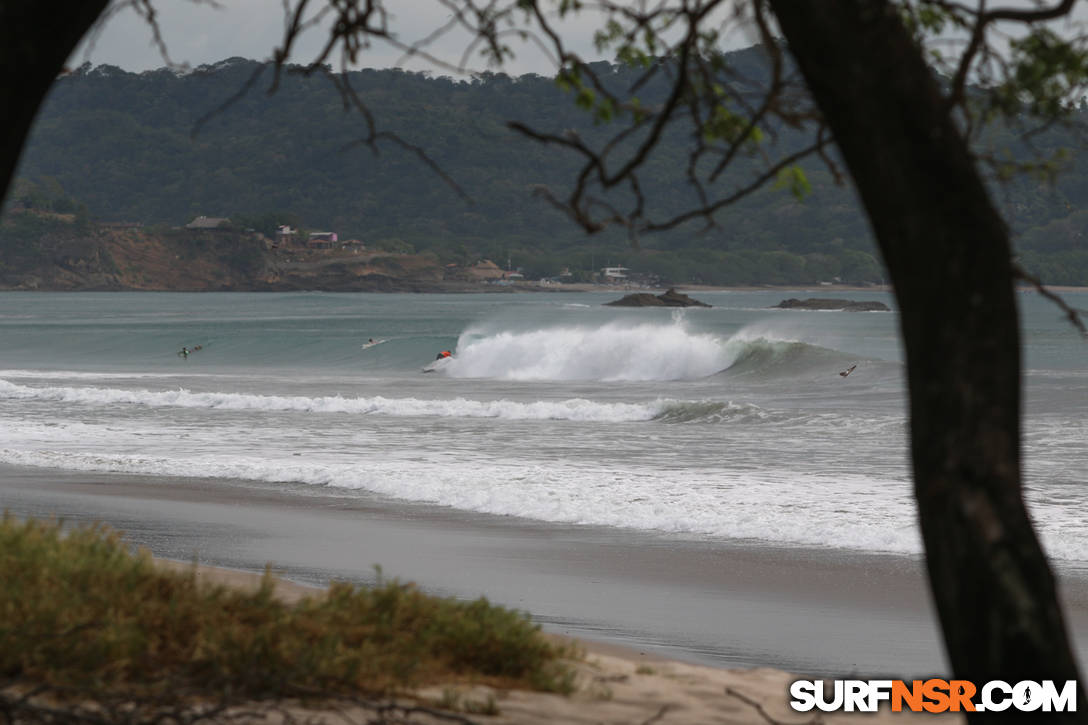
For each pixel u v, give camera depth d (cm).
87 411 11394
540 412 11375
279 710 1747
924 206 1120
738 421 10650
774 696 2391
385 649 2173
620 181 1384
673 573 4291
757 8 1348
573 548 4791
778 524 5256
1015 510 1132
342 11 1442
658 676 2525
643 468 7331
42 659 1903
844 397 13975
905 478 6850
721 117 1427
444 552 4688
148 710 1719
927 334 1141
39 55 1123
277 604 2377
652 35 1451
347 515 5612
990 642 1117
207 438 9112
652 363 17588
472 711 1952
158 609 2197
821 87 1156
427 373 19088
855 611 3706
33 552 2480
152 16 1502
